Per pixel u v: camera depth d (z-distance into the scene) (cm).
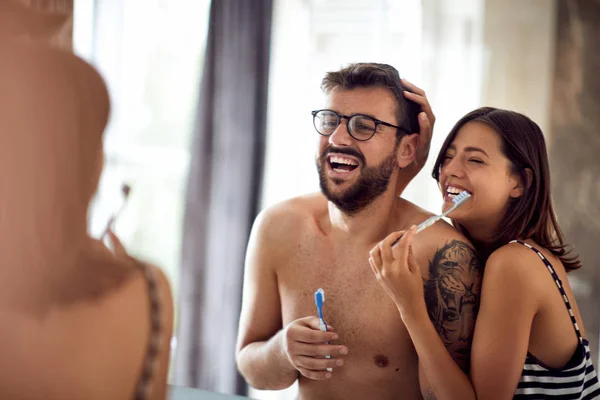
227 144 273
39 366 70
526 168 123
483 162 122
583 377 120
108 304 74
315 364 120
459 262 124
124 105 292
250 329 144
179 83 302
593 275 271
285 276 140
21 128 67
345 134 125
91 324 73
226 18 271
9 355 69
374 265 114
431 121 135
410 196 275
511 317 115
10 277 69
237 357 145
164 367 81
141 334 78
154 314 80
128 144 296
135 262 80
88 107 71
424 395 124
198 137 274
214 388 274
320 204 145
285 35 288
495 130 122
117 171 293
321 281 135
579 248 272
